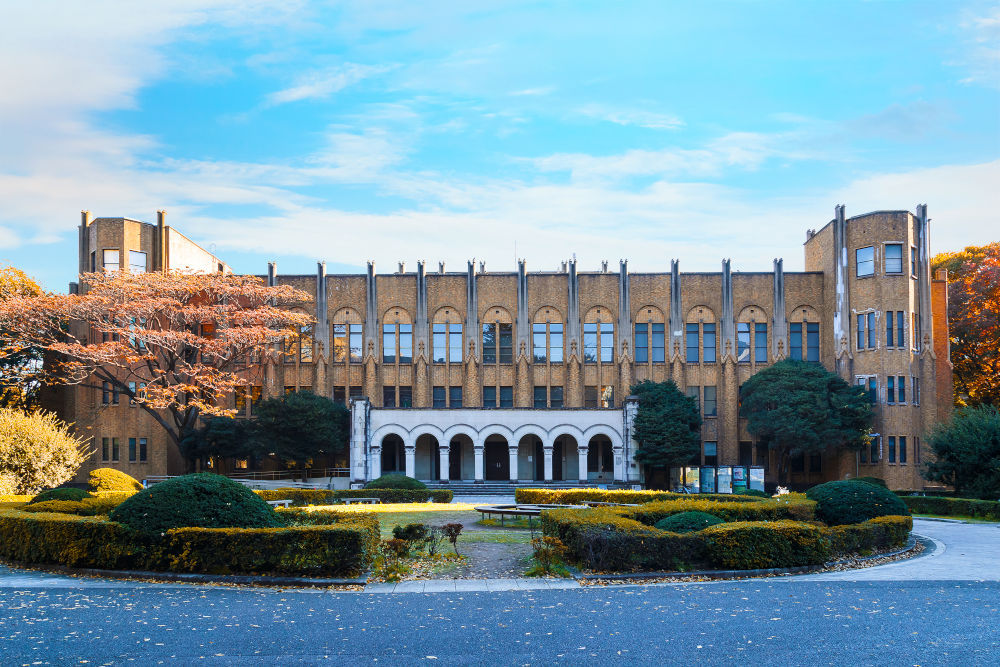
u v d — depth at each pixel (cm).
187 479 2009
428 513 3638
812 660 1198
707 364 6172
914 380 5525
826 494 2683
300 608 1555
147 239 5819
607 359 6231
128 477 4641
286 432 5619
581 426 5591
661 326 6222
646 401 5603
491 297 6316
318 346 6269
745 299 6197
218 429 5631
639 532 1980
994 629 1378
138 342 5372
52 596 1670
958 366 6625
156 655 1221
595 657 1215
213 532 1873
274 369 6234
